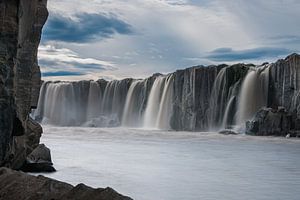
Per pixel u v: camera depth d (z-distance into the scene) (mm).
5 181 12477
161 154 53438
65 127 166125
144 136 102500
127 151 56719
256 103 123062
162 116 151375
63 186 11797
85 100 182500
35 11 27203
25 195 11578
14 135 24750
